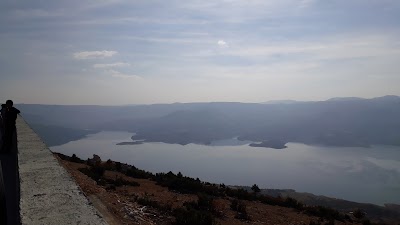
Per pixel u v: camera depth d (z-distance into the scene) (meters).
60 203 2.99
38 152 5.97
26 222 2.51
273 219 14.50
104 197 9.85
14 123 10.27
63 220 2.56
